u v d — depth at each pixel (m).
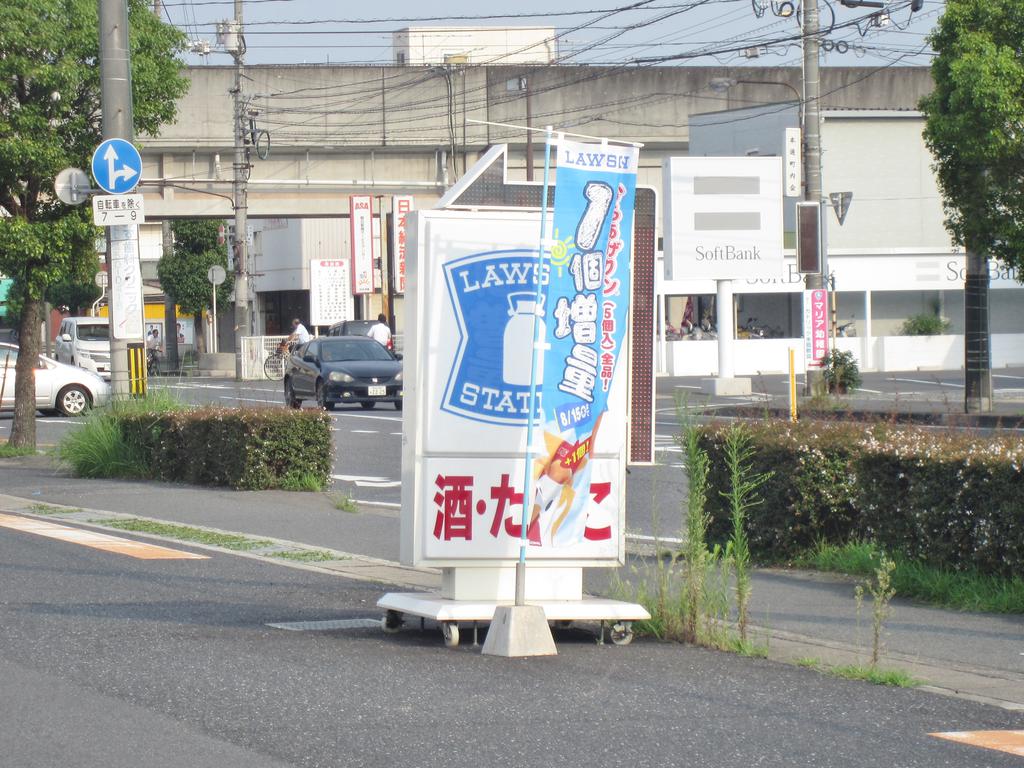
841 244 56.88
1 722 7.27
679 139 66.88
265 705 7.68
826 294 32.28
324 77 61.03
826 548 12.80
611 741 7.01
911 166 57.41
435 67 62.19
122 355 21.97
